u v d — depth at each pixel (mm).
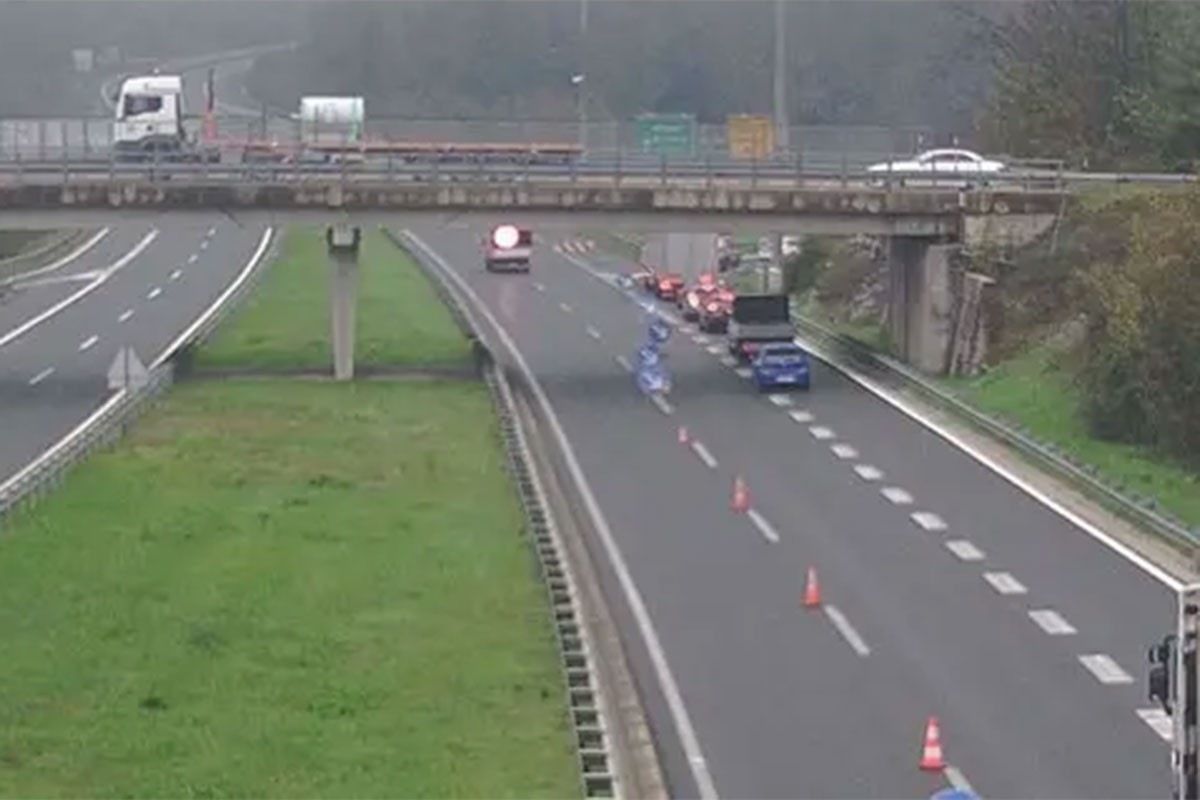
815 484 161125
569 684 102938
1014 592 127500
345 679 105750
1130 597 125812
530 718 99688
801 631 118938
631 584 129875
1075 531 144125
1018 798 91375
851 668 111500
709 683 108875
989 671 110750
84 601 120375
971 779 93875
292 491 155875
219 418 190125
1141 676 109500
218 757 93312
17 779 90000
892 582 130250
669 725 101938
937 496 155875
